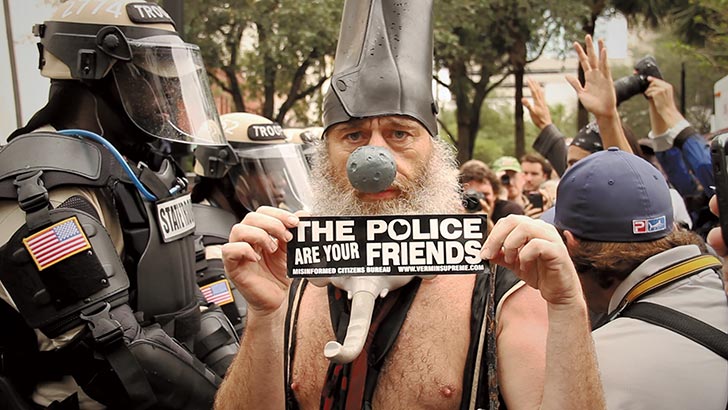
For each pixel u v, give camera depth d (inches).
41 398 84.0
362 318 55.7
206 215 126.3
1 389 81.8
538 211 202.1
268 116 492.7
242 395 61.4
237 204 143.3
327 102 62.0
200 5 406.0
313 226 57.2
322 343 61.9
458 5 482.0
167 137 95.0
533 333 57.4
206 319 101.7
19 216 80.7
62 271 78.7
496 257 54.5
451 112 1033.5
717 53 432.5
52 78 93.0
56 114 92.5
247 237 56.9
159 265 90.4
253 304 59.3
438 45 502.0
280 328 61.4
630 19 593.0
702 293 73.4
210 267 117.1
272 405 61.6
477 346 58.5
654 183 76.9
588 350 53.4
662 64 664.4
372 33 61.4
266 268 60.4
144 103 94.0
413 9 62.7
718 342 70.2
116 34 91.5
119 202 87.7
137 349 81.4
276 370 61.2
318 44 421.7
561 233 79.6
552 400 52.8
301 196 144.4
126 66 93.1
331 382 59.7
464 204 67.5
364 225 56.8
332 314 61.2
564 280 52.4
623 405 68.8
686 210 128.8
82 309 79.4
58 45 91.8
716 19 439.8
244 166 142.9
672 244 76.3
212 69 467.8
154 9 98.1
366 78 60.3
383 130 60.7
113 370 80.3
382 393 59.2
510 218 54.1
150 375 82.2
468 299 60.3
